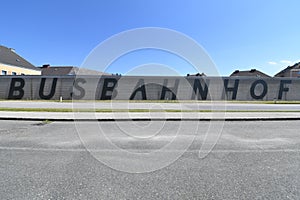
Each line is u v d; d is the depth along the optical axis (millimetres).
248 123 8883
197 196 2709
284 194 2777
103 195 2713
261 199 2645
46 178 3207
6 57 39500
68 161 3984
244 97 28688
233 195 2742
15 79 28625
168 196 2701
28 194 2713
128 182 3105
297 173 3500
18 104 17844
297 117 10039
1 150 4656
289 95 29234
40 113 10938
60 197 2648
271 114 11203
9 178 3193
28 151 4598
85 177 3266
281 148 5035
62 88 28172
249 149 4930
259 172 3529
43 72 50781
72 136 6152
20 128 7395
